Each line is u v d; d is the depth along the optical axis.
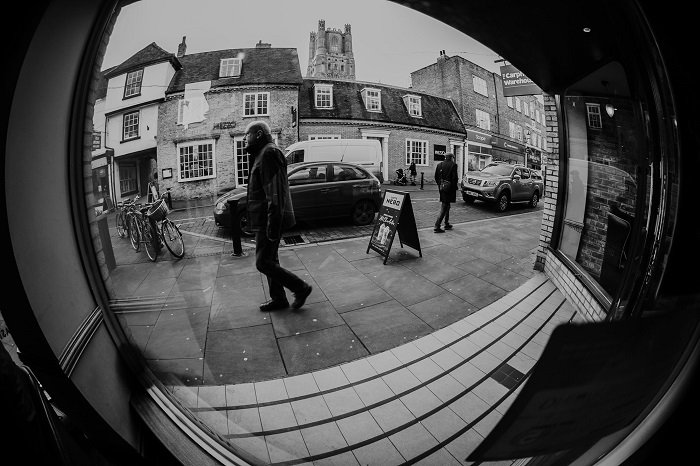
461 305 3.41
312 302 3.49
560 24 2.06
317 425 1.92
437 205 10.18
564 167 3.87
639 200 1.92
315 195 6.58
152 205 4.99
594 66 2.49
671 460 1.11
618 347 0.89
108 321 1.56
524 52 2.66
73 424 1.48
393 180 15.07
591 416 0.97
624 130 2.66
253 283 4.05
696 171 1.35
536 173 10.58
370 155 9.05
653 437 1.13
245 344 2.71
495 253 5.19
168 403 1.69
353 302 3.49
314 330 2.93
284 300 3.34
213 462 1.52
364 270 4.46
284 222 3.05
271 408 2.04
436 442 1.81
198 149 11.20
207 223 7.82
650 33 1.24
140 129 10.05
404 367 2.42
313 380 2.28
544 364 0.72
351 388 2.21
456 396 2.14
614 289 2.63
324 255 5.12
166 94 10.75
